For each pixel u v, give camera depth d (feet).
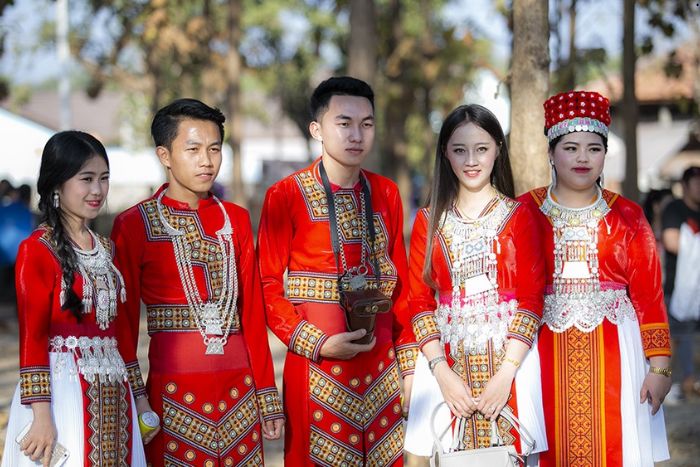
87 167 12.37
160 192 13.80
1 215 41.86
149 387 13.33
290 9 76.07
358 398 13.94
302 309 14.02
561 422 13.57
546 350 13.70
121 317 13.05
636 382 13.56
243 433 13.43
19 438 11.99
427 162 64.49
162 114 13.33
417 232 14.11
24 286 12.03
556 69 29.71
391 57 56.34
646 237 13.73
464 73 59.52
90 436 12.17
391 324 14.51
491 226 13.57
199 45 57.16
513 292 13.50
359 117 13.85
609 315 13.58
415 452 13.83
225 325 13.43
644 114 76.02
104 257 12.76
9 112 66.85
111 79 67.26
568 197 13.97
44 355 12.05
